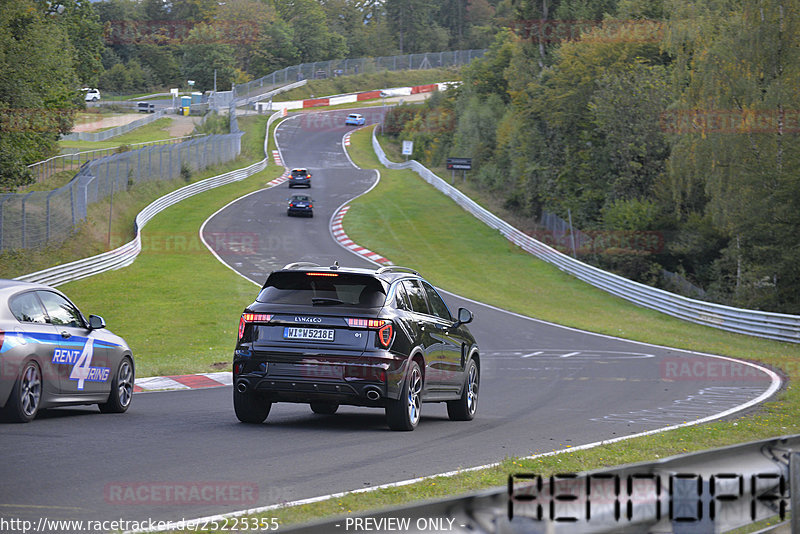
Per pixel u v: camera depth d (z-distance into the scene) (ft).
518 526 21.49
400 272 74.79
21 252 228.63
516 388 111.04
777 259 274.16
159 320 193.67
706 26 304.50
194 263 284.41
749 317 213.66
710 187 293.23
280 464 51.60
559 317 230.89
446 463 53.72
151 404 86.33
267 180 525.34
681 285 321.73
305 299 67.97
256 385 66.90
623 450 59.52
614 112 369.91
